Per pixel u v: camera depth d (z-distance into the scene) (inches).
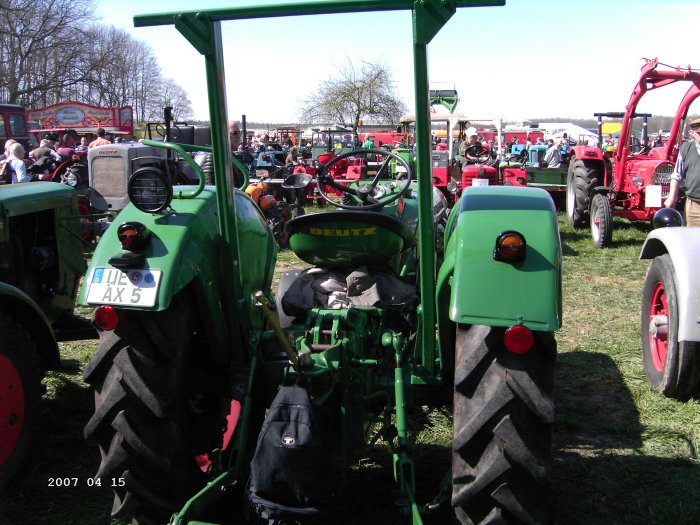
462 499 85.3
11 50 1684.3
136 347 95.9
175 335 97.5
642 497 117.3
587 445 137.4
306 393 93.7
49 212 164.6
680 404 157.4
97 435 95.7
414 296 126.4
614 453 133.4
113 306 93.3
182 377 97.9
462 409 87.7
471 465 87.1
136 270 94.2
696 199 229.9
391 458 130.2
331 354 100.3
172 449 95.6
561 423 146.6
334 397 102.0
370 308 116.6
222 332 106.0
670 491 119.0
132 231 93.9
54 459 132.5
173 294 93.1
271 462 89.7
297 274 144.3
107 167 392.2
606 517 111.7
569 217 438.9
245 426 101.4
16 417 119.1
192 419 110.0
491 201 97.3
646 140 469.7
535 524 83.9
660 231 169.3
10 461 117.5
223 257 105.1
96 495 120.3
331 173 551.2
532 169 491.5
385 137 740.0
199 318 106.7
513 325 83.4
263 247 141.6
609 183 425.1
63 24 1716.3
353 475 123.6
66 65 1760.6
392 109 994.7
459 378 87.4
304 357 94.9
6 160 384.2
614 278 298.7
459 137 561.0
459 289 86.7
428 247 95.3
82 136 876.6
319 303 119.8
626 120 386.0
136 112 2082.9
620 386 168.7
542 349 87.0
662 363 166.2
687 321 149.3
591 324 223.0
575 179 420.5
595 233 379.6
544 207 95.3
